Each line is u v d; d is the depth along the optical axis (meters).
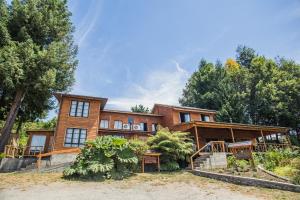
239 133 27.48
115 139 14.05
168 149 16.52
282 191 8.74
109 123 25.33
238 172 12.94
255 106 38.09
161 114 28.66
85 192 9.24
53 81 19.16
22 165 17.42
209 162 16.39
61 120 20.09
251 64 42.94
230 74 43.28
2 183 10.80
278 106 34.03
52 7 22.23
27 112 24.72
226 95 38.28
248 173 12.55
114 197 8.58
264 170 12.61
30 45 18.33
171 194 9.23
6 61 16.44
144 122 27.17
